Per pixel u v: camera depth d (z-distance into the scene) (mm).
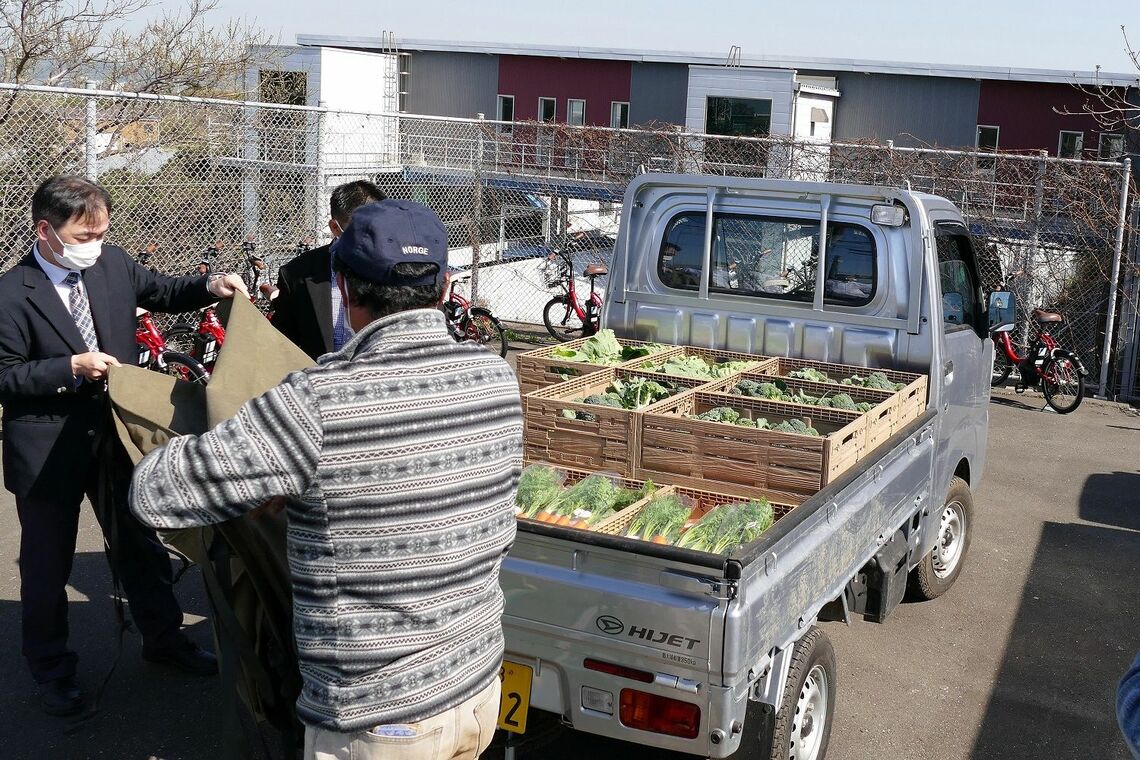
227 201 10492
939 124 29578
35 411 3939
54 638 4164
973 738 4379
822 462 3756
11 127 8750
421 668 2129
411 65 33906
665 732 3090
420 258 2154
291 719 2680
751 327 5234
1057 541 6891
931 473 4930
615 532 3600
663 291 5469
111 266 4148
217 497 1989
